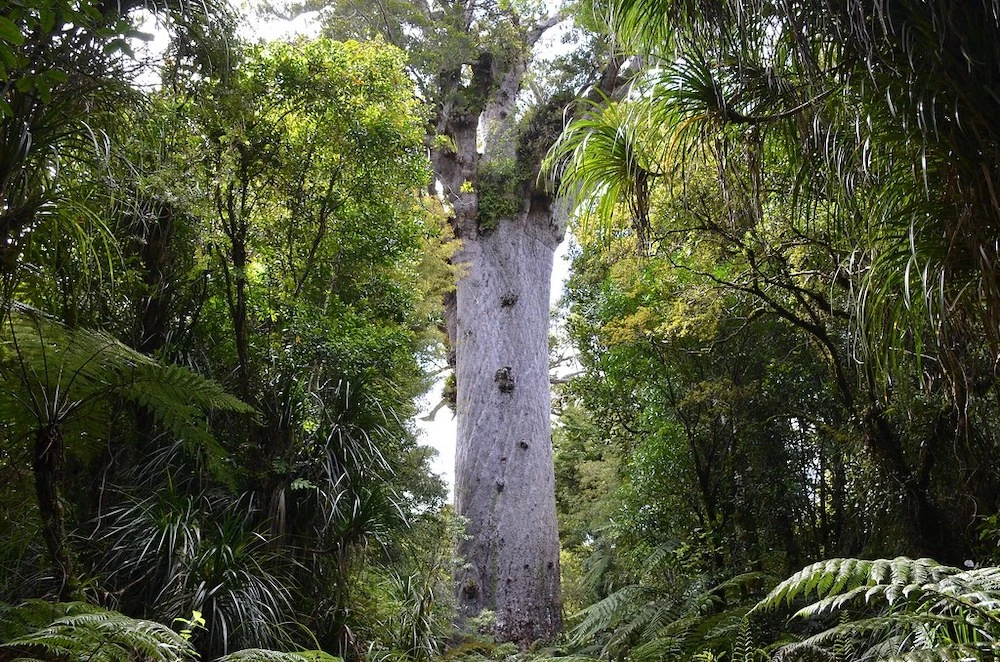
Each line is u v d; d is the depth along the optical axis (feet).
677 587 18.67
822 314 17.42
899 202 8.38
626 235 21.85
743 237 15.93
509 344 39.58
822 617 13.52
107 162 10.23
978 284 7.89
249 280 19.39
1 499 12.50
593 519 37.40
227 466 16.19
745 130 10.71
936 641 7.02
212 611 13.03
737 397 22.38
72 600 10.97
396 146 19.67
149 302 16.76
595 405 35.37
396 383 22.98
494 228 41.45
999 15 7.33
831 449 20.94
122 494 15.44
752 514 22.66
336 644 16.16
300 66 17.78
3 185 8.91
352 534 17.11
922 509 14.90
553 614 35.70
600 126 11.37
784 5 8.70
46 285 12.19
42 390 11.07
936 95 7.74
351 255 21.99
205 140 15.71
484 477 37.22
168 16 11.10
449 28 38.86
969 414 12.76
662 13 10.62
